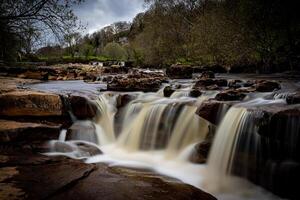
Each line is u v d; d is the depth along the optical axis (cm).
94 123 945
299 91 906
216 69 2181
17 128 743
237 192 598
